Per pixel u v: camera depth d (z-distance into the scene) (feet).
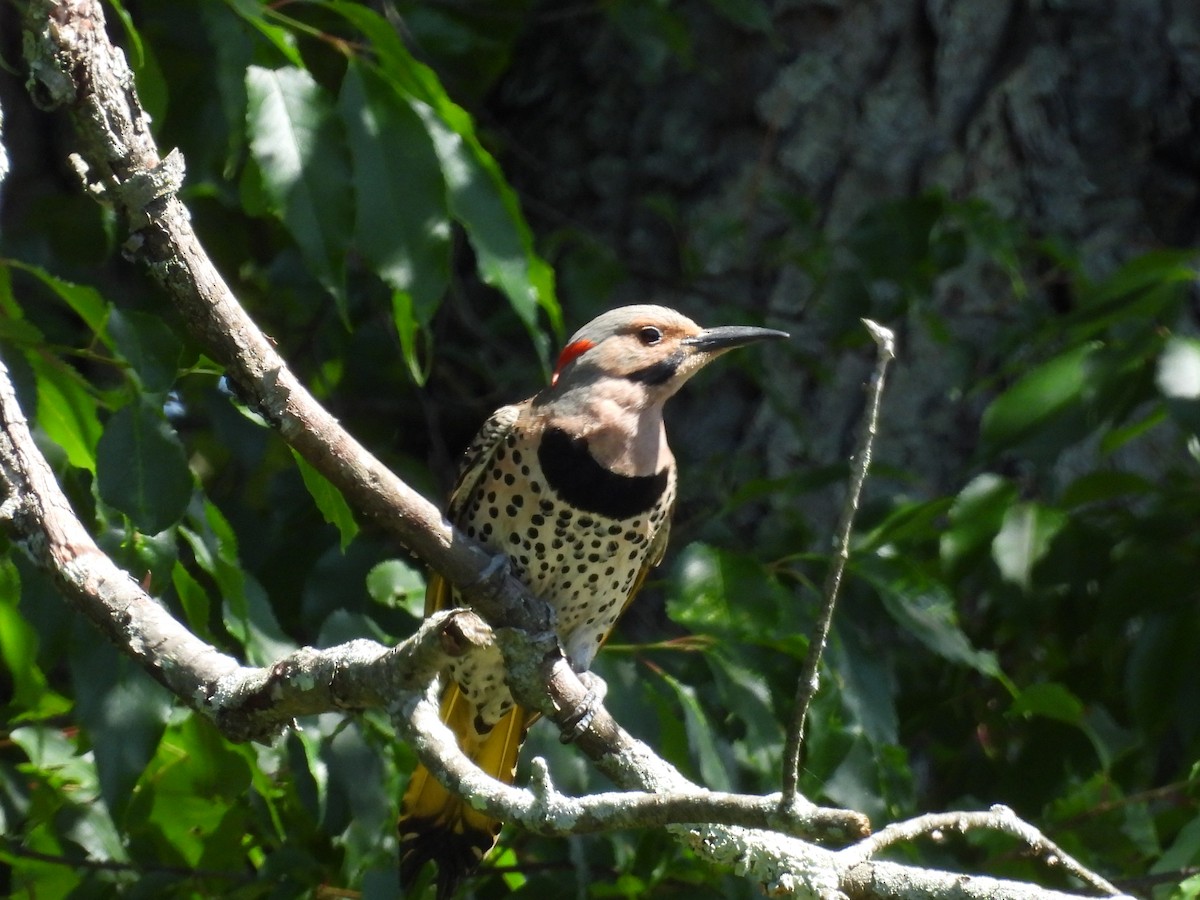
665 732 27.66
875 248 35.40
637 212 40.91
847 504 16.35
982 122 40.50
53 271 34.27
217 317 21.02
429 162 24.13
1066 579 30.55
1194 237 41.19
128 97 20.33
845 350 39.45
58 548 20.58
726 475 38.24
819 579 31.40
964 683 35.14
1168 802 35.35
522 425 29.68
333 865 28.91
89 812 27.32
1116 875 31.14
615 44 41.42
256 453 33.50
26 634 26.61
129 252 20.71
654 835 27.89
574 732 23.65
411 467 36.50
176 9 33.58
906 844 27.37
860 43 40.70
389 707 18.83
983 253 40.32
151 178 20.34
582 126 41.57
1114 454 39.11
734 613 26.86
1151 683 31.04
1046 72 40.78
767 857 17.70
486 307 41.86
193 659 20.39
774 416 39.06
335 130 24.17
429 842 28.30
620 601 30.81
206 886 28.19
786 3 40.78
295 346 39.68
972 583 36.47
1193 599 31.09
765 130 40.50
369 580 28.86
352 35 34.88
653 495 29.91
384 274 23.91
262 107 23.94
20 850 27.14
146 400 22.71
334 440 22.25
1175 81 41.01
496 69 40.81
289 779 28.94
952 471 38.96
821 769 26.73
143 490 22.44
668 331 30.40
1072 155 40.73
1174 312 30.66
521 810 17.40
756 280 40.11
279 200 23.85
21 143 38.11
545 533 29.58
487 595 23.80
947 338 36.58
